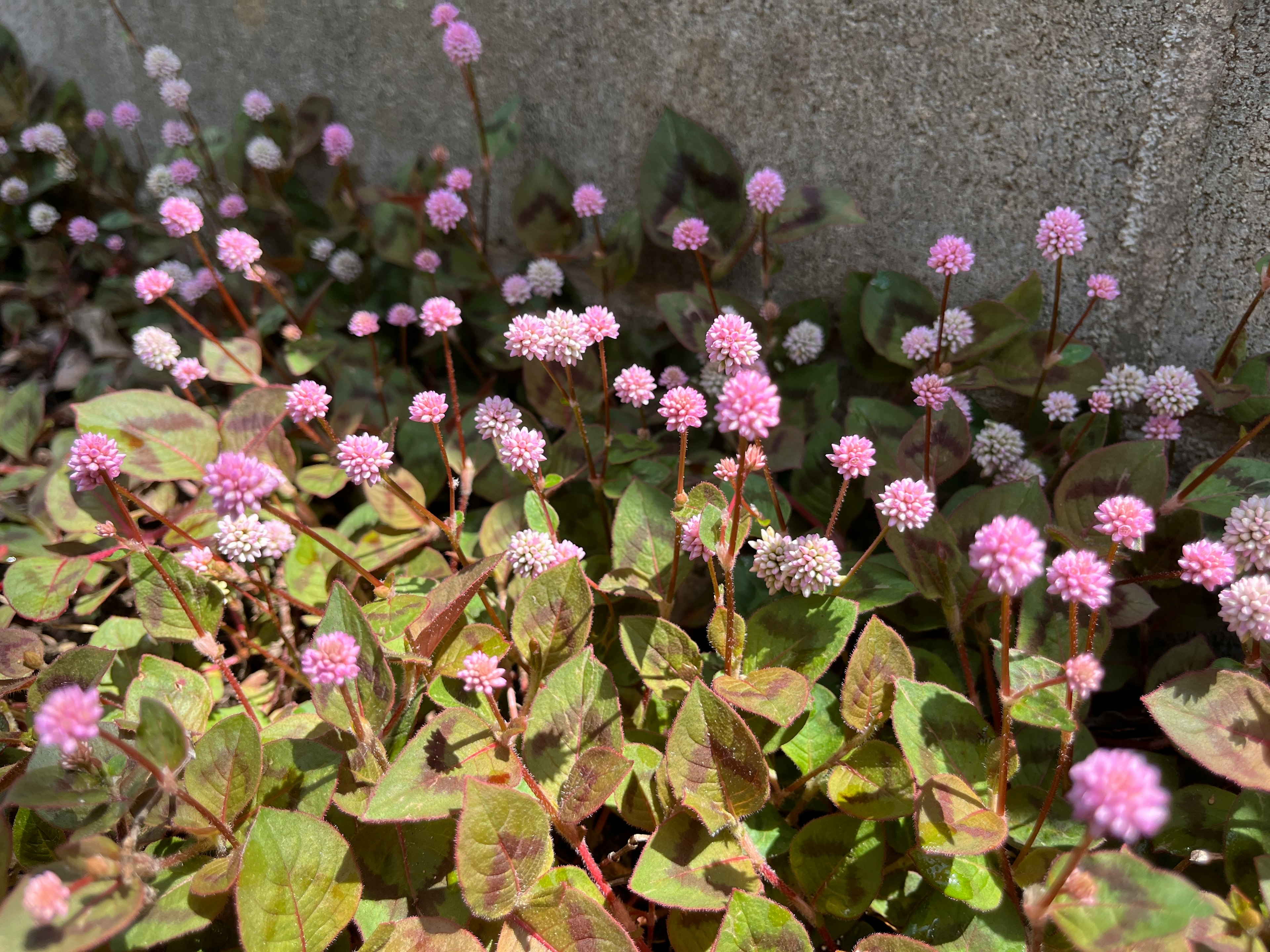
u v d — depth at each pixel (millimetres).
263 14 295
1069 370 219
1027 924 146
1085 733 169
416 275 280
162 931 136
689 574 196
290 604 222
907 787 156
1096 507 190
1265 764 141
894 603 174
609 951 140
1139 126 198
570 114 260
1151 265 207
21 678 188
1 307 332
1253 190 191
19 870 161
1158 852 158
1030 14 198
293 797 155
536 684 174
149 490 246
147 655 174
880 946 134
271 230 326
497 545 207
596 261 251
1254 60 183
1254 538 158
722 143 242
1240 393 190
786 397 244
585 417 242
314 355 258
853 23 216
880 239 234
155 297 227
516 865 142
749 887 145
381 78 285
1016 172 213
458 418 198
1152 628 199
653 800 163
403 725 170
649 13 236
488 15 256
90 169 351
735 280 256
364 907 152
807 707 158
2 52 357
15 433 259
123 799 147
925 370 222
